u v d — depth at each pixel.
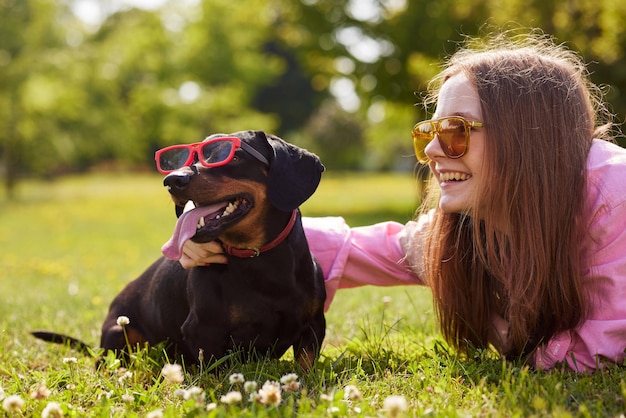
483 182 3.17
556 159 3.11
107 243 12.36
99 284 7.10
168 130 40.25
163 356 3.75
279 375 3.27
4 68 27.91
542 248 3.10
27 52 28.77
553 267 3.13
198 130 40.22
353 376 3.11
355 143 48.22
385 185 35.47
